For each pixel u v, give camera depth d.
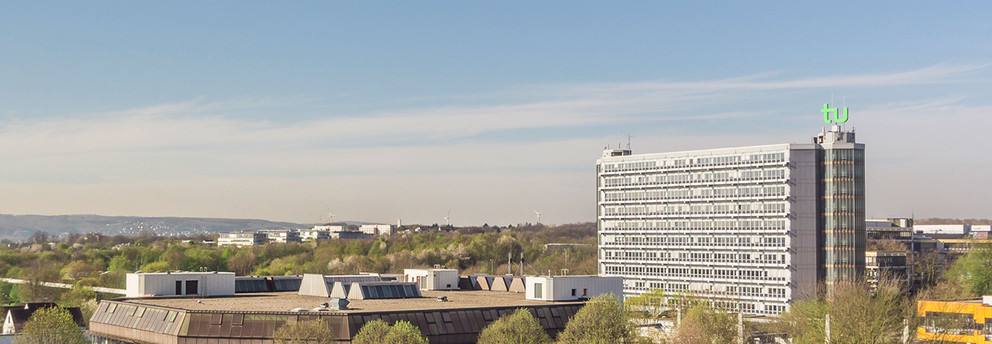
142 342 174.12
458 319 172.88
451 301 198.12
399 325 150.88
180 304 185.50
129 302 191.50
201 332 163.38
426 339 156.00
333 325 159.75
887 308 168.50
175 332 165.25
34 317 188.38
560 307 191.62
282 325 160.38
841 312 168.88
